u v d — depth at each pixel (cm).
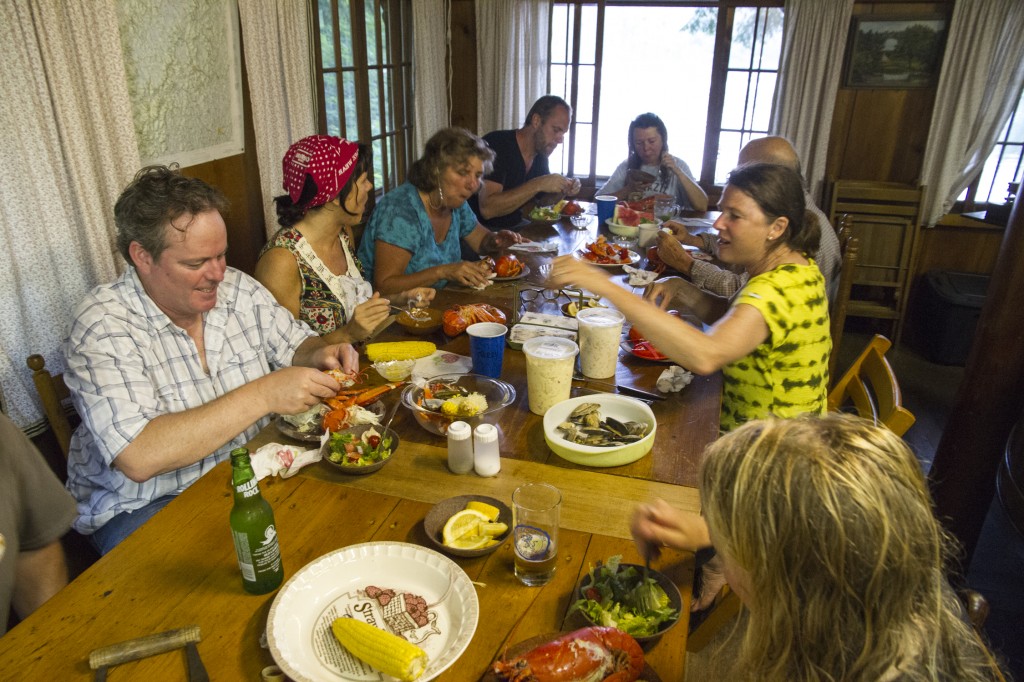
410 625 96
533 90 457
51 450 203
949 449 231
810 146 415
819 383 153
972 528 234
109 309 140
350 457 129
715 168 456
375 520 116
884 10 387
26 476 120
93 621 95
